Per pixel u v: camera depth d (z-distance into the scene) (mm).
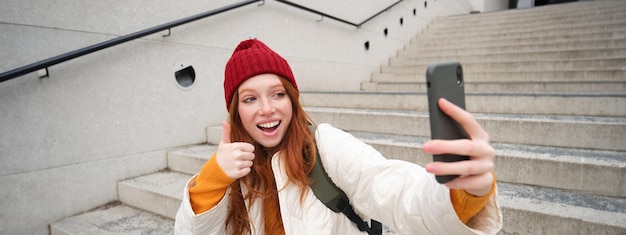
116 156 2684
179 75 3133
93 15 2514
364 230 1046
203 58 3297
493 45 5992
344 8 5289
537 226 1612
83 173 2498
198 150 3023
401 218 815
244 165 918
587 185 1884
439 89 551
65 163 2404
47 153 2316
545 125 2414
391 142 2625
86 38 2480
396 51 7137
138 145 2820
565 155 2100
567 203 1731
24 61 2195
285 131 1045
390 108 3607
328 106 4012
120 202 2678
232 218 1108
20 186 2209
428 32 8180
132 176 2791
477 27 7656
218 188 946
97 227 2252
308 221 979
